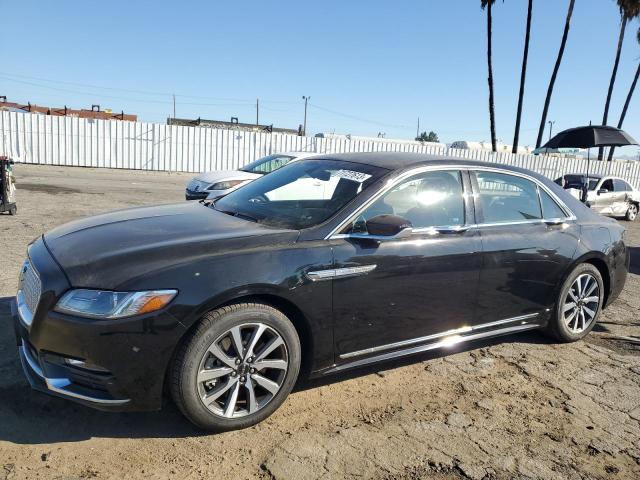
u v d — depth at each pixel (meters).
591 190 16.11
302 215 3.48
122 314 2.62
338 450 2.85
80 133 22.77
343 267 3.20
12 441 2.73
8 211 9.50
